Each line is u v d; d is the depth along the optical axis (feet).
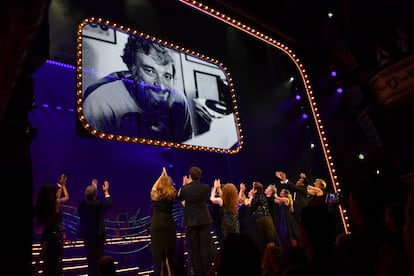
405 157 27.89
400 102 24.12
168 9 41.45
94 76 29.55
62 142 33.99
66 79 33.68
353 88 37.60
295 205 31.58
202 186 21.04
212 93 38.73
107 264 12.64
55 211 17.67
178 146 32.99
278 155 44.73
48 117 33.04
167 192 19.58
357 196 8.44
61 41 31.68
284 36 43.29
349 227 32.55
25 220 12.39
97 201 22.08
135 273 25.89
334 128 42.68
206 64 39.68
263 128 45.50
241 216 30.73
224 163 44.98
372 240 7.77
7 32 5.12
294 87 45.73
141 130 30.99
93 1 35.04
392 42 24.97
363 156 38.96
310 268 6.88
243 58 46.88
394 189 9.06
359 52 31.17
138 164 39.86
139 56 33.58
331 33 35.45
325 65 44.34
